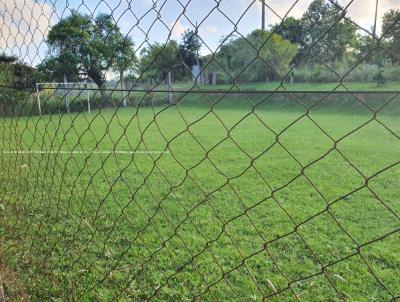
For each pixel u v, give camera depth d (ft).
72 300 6.40
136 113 4.69
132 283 7.13
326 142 26.14
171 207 11.70
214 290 7.03
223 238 9.39
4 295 6.47
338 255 8.57
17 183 8.86
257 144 26.09
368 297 6.93
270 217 10.91
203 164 18.69
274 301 6.73
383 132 27.96
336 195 13.26
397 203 12.27
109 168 16.90
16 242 7.79
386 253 8.63
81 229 9.00
